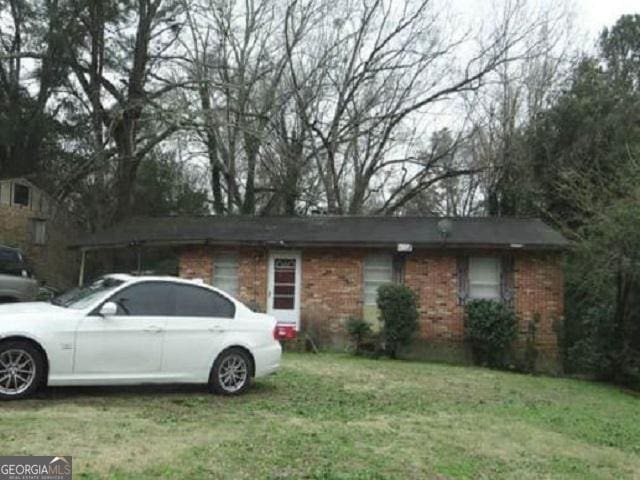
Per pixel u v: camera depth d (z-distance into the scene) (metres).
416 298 18.97
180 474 6.14
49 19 26.47
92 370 9.29
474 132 30.62
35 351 8.98
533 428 9.59
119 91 28.83
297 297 20.28
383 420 9.27
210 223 22.48
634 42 39.62
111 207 28.61
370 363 16.31
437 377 14.41
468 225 21.25
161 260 26.70
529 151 28.23
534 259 19.55
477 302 18.67
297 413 9.30
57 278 30.31
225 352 10.33
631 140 25.08
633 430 10.43
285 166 28.91
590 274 18.53
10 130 29.16
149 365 9.69
